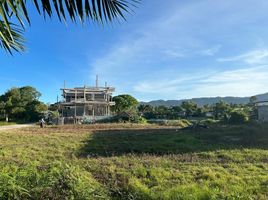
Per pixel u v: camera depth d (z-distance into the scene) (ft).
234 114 113.39
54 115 171.53
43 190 18.26
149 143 59.72
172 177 31.32
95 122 141.49
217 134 74.79
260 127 87.71
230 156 43.60
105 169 32.94
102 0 11.25
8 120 198.39
